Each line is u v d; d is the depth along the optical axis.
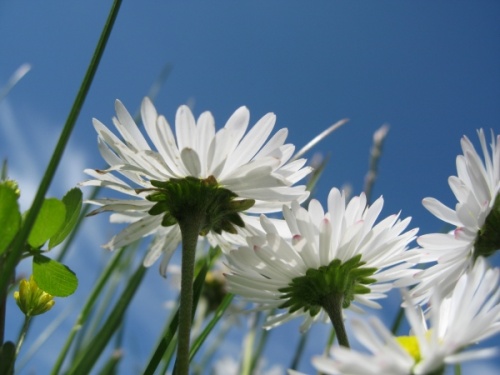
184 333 0.12
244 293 0.13
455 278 0.12
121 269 0.18
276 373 0.21
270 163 0.12
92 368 0.14
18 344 0.11
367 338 0.09
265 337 0.18
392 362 0.09
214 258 0.15
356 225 0.12
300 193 0.12
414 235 0.12
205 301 0.21
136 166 0.12
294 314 0.13
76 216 0.11
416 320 0.10
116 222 0.14
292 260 0.12
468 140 0.12
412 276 0.12
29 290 0.11
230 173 0.12
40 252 0.11
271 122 0.12
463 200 0.12
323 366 0.09
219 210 0.13
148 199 0.13
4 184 0.10
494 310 0.10
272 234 0.12
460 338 0.10
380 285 0.13
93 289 0.15
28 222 0.10
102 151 0.13
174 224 0.13
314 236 0.12
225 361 0.21
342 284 0.12
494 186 0.12
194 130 0.12
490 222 0.12
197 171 0.12
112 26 0.11
